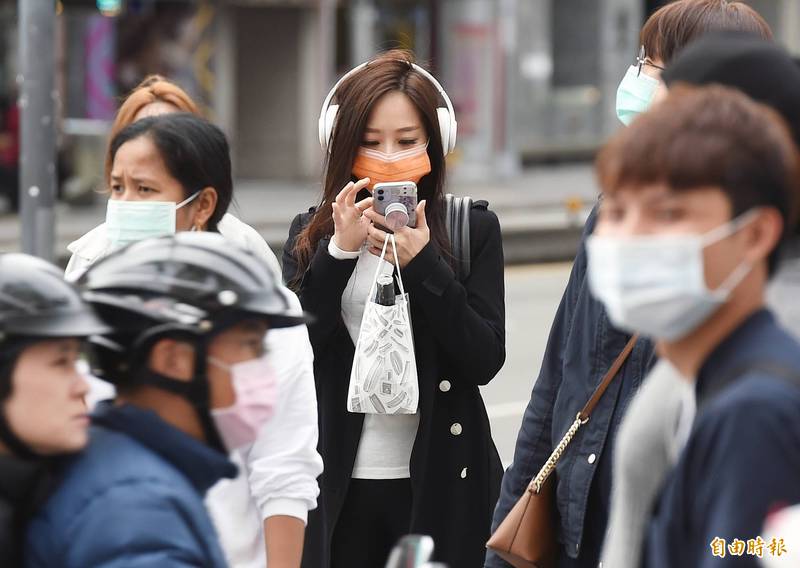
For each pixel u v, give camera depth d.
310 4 56.84
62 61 48.28
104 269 5.95
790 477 4.84
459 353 10.20
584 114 68.12
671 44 8.92
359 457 10.26
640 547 5.66
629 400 8.33
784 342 5.16
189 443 5.68
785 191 5.16
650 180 5.10
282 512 8.09
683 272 5.07
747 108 5.20
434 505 10.34
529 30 65.38
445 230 10.57
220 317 5.77
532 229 42.12
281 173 58.34
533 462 8.99
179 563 5.34
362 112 10.35
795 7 71.69
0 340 5.36
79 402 5.53
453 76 59.62
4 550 5.35
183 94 11.98
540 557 8.62
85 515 5.34
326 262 10.19
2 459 5.41
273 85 57.91
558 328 9.05
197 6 54.44
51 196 19.59
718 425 5.00
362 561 10.44
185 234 6.09
